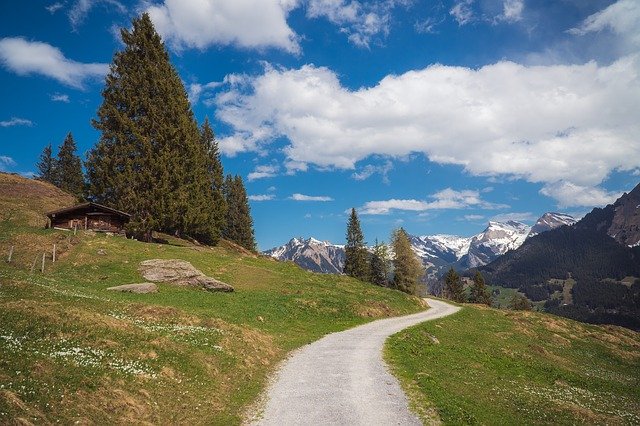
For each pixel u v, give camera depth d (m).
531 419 20.92
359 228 127.25
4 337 18.83
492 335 57.84
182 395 19.22
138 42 75.69
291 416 17.86
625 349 71.19
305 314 49.47
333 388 22.14
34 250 53.41
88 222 70.38
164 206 73.12
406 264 115.44
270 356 29.67
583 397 30.39
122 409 16.33
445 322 58.44
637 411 29.30
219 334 29.58
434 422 17.42
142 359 21.36
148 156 72.44
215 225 105.62
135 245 64.25
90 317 24.33
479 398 23.31
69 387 16.25
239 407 19.23
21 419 12.95
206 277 55.00
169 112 77.00
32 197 88.00
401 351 33.50
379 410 18.62
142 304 34.06
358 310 55.75
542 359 50.16
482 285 160.50
